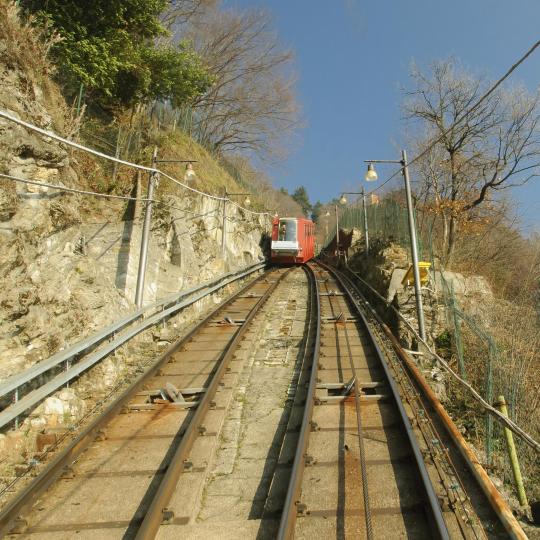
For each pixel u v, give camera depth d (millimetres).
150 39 19641
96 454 6988
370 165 14086
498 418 6895
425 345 10867
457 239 25719
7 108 9320
